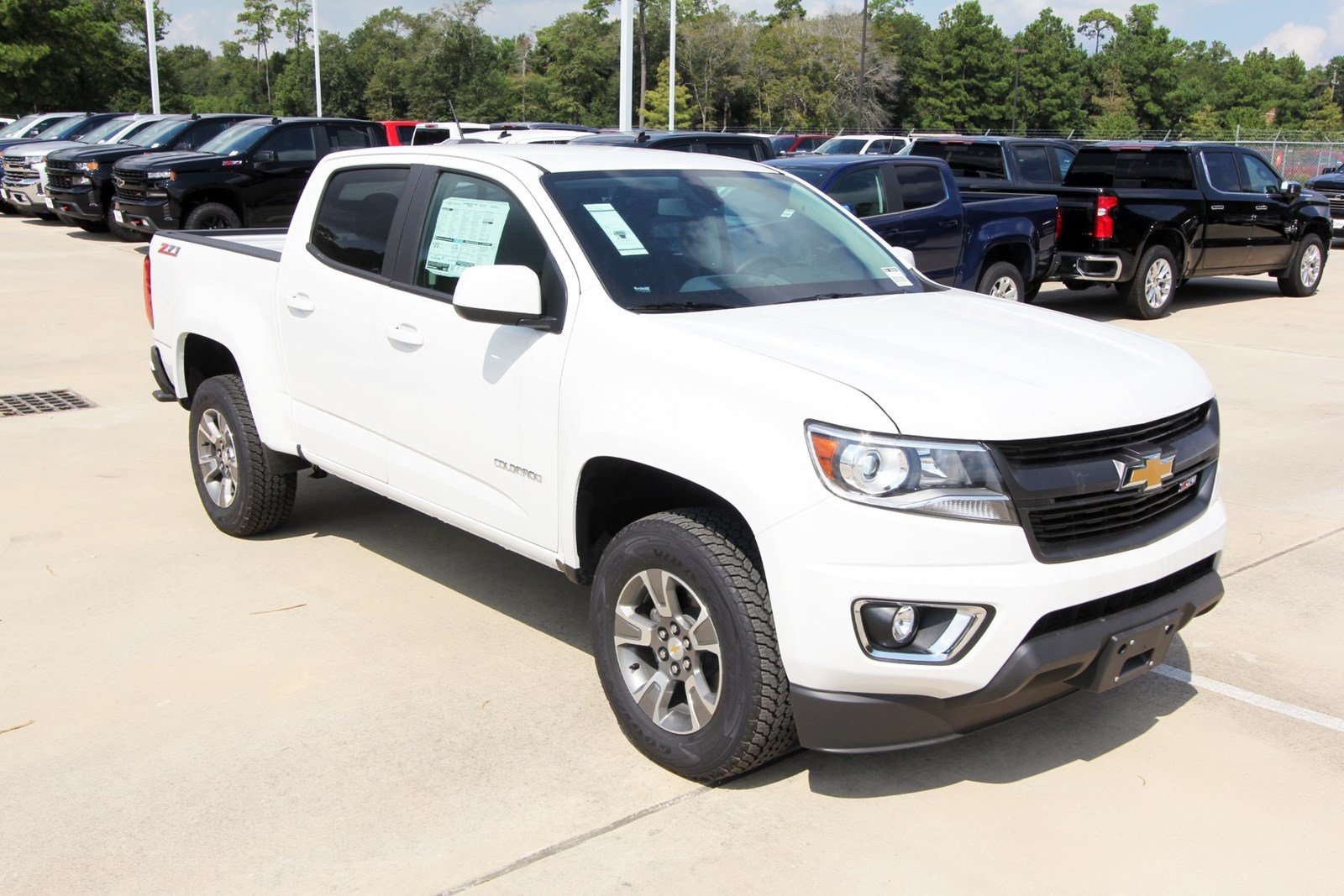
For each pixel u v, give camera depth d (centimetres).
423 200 448
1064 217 1263
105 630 458
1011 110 10594
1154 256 1255
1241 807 341
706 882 304
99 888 301
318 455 499
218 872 308
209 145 1741
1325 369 991
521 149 452
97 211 1827
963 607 302
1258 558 548
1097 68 12038
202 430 565
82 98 5381
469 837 323
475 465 417
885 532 300
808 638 307
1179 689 416
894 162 1040
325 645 446
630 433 346
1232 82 13300
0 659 432
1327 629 468
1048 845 321
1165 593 342
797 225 454
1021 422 309
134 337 1081
